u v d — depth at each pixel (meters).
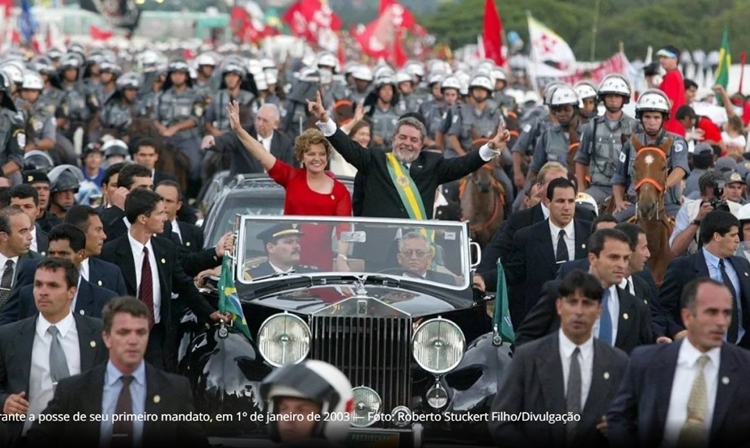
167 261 13.53
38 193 15.26
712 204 16.41
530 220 15.09
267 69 32.78
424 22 93.19
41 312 11.25
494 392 12.30
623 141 18.22
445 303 12.91
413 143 14.56
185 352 13.02
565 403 10.13
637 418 9.82
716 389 9.66
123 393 9.98
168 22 108.62
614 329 11.71
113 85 34.53
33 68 33.25
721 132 29.30
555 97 22.38
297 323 12.40
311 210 14.30
